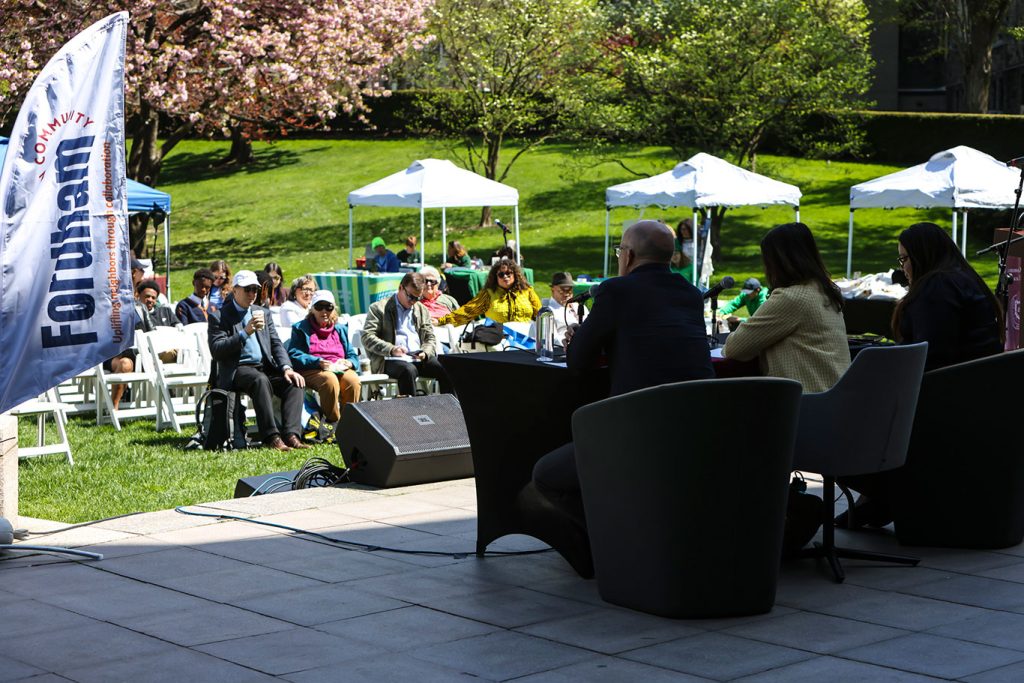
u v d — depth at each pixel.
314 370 9.91
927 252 5.50
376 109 43.38
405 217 32.66
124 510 7.17
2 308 5.46
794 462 4.85
